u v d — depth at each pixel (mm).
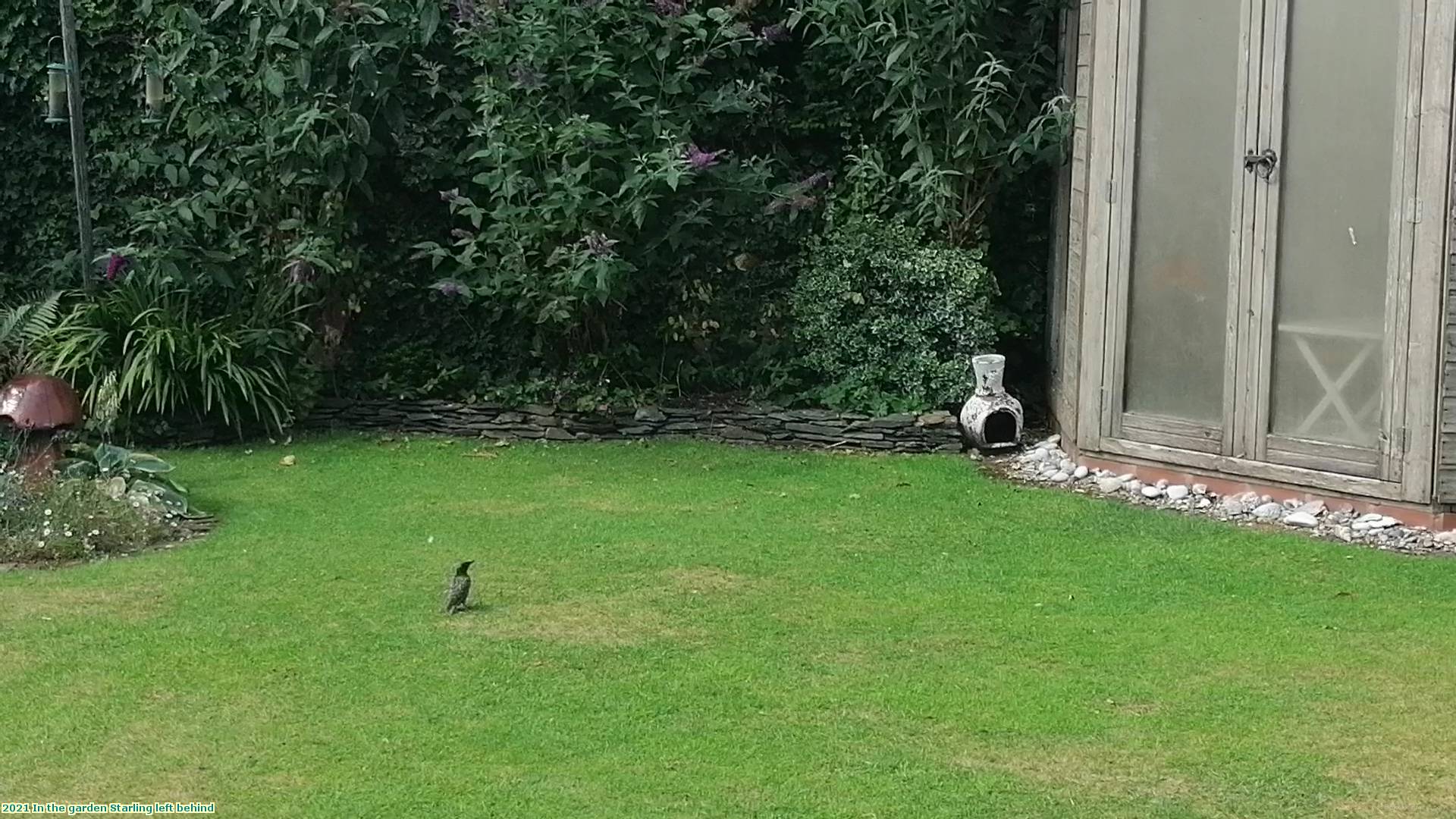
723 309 9086
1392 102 6359
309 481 7469
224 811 3678
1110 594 5566
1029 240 9242
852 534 6426
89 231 8492
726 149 9109
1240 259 6859
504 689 4496
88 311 8406
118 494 6418
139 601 5371
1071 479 7535
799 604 5391
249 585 5566
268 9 8398
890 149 9000
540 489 7309
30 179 9156
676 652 4844
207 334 8422
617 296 8453
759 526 6555
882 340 8641
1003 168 8633
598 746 4078
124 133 9094
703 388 9172
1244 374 6898
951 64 8383
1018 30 8805
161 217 8375
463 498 7086
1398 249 6359
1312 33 6566
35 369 8188
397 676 4602
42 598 5406
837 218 8867
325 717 4281
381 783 3842
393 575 5719
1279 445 6824
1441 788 3848
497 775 3889
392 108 8688
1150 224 7211
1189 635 5066
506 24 8523
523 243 8445
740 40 8852
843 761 3986
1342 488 6625
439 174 8992
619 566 5859
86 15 8984
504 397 8789
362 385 9000
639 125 8461
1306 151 6637
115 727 4211
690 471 7785
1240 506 6863
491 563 5891
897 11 8492
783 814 3674
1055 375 8648
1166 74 7070
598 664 4727
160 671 4645
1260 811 3721
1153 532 6504
